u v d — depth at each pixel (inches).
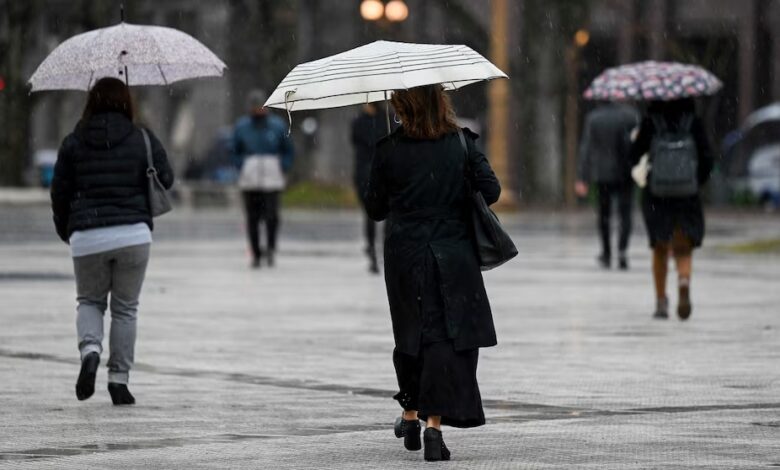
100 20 4443.9
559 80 4768.7
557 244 2778.1
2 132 4712.1
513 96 5032.0
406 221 757.3
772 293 1740.9
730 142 4985.2
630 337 1288.1
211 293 1724.9
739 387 984.9
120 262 924.6
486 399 932.6
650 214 1412.4
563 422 842.2
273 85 4751.5
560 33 4758.9
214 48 5949.8
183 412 884.6
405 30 5398.6
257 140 2145.7
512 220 3809.1
